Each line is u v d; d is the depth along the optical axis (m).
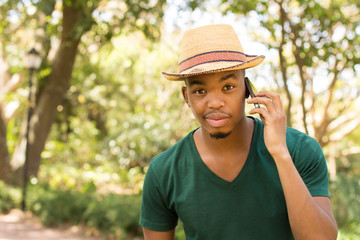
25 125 10.48
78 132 15.52
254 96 1.43
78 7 7.83
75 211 7.52
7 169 10.11
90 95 14.90
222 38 1.42
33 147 10.03
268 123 1.37
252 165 1.46
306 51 4.90
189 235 1.56
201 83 1.35
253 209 1.44
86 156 15.36
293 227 1.29
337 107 6.16
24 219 8.08
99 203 7.28
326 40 4.89
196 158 1.52
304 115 4.88
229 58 1.40
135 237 6.37
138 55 12.62
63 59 9.61
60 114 15.41
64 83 9.98
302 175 1.44
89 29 7.54
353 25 4.88
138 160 13.23
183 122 12.20
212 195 1.47
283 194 1.43
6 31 10.29
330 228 1.28
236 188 1.45
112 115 15.26
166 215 1.67
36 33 10.11
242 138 1.48
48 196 8.09
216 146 1.48
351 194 5.55
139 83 14.27
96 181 13.38
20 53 11.01
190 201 1.50
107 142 13.38
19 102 12.32
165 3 7.03
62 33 9.07
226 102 1.36
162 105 13.42
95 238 6.64
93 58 12.75
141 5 7.20
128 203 6.93
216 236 1.47
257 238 1.44
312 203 1.28
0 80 12.43
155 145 12.30
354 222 5.63
